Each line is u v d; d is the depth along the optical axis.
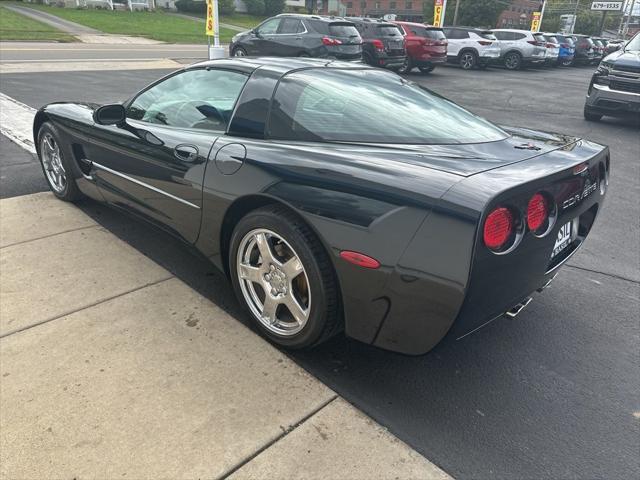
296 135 2.41
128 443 1.86
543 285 2.36
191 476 1.75
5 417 1.95
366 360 2.47
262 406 2.08
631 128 9.44
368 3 85.12
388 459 1.87
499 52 20.19
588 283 3.41
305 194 2.12
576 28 75.38
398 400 2.22
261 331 2.55
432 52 17.34
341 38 12.92
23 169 4.92
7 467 1.74
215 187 2.49
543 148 2.42
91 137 3.40
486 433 2.06
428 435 2.03
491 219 1.78
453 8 56.41
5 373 2.17
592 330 2.85
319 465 1.82
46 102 8.34
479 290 1.83
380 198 1.93
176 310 2.70
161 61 17.02
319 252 2.13
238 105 2.63
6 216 3.78
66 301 2.72
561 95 13.73
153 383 2.17
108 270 3.08
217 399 2.10
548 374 2.45
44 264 3.10
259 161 2.33
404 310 1.94
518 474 1.88
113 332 2.49
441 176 1.93
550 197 2.03
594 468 1.92
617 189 5.64
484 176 1.92
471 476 1.85
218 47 14.34
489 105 11.55
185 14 49.81
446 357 2.54
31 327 2.49
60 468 1.75
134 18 37.91
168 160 2.78
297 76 2.63
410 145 2.28
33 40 22.11
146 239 3.56
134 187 3.13
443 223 1.79
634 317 3.00
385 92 2.72
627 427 2.14
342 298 2.10
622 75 9.04
